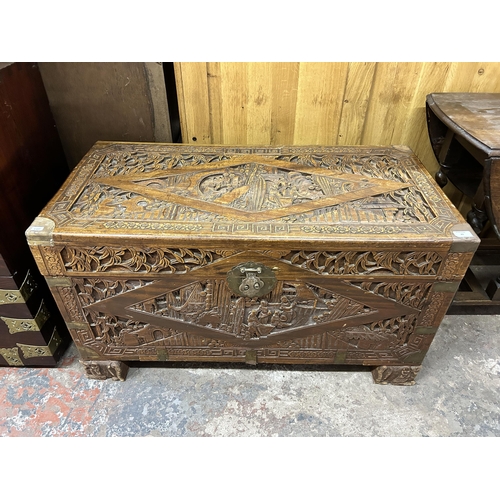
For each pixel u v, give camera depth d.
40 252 1.05
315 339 1.25
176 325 1.22
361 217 1.08
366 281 1.10
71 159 1.62
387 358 1.29
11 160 1.19
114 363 1.32
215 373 1.40
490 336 1.53
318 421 1.26
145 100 1.46
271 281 1.10
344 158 1.36
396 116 1.52
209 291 1.13
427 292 1.13
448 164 1.53
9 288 1.18
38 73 1.37
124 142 1.45
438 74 1.43
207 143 1.59
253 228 1.04
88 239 1.02
